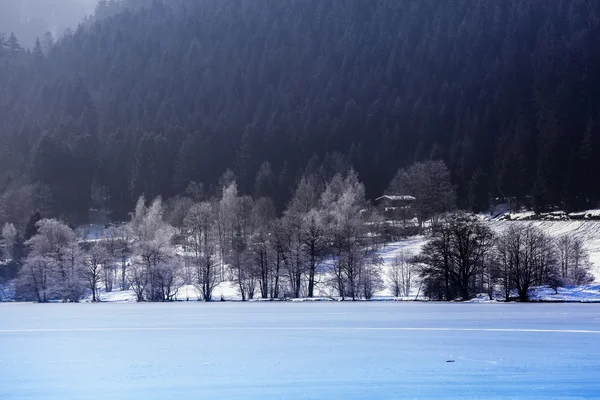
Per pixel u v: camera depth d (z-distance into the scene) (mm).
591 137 179125
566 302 87000
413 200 164250
